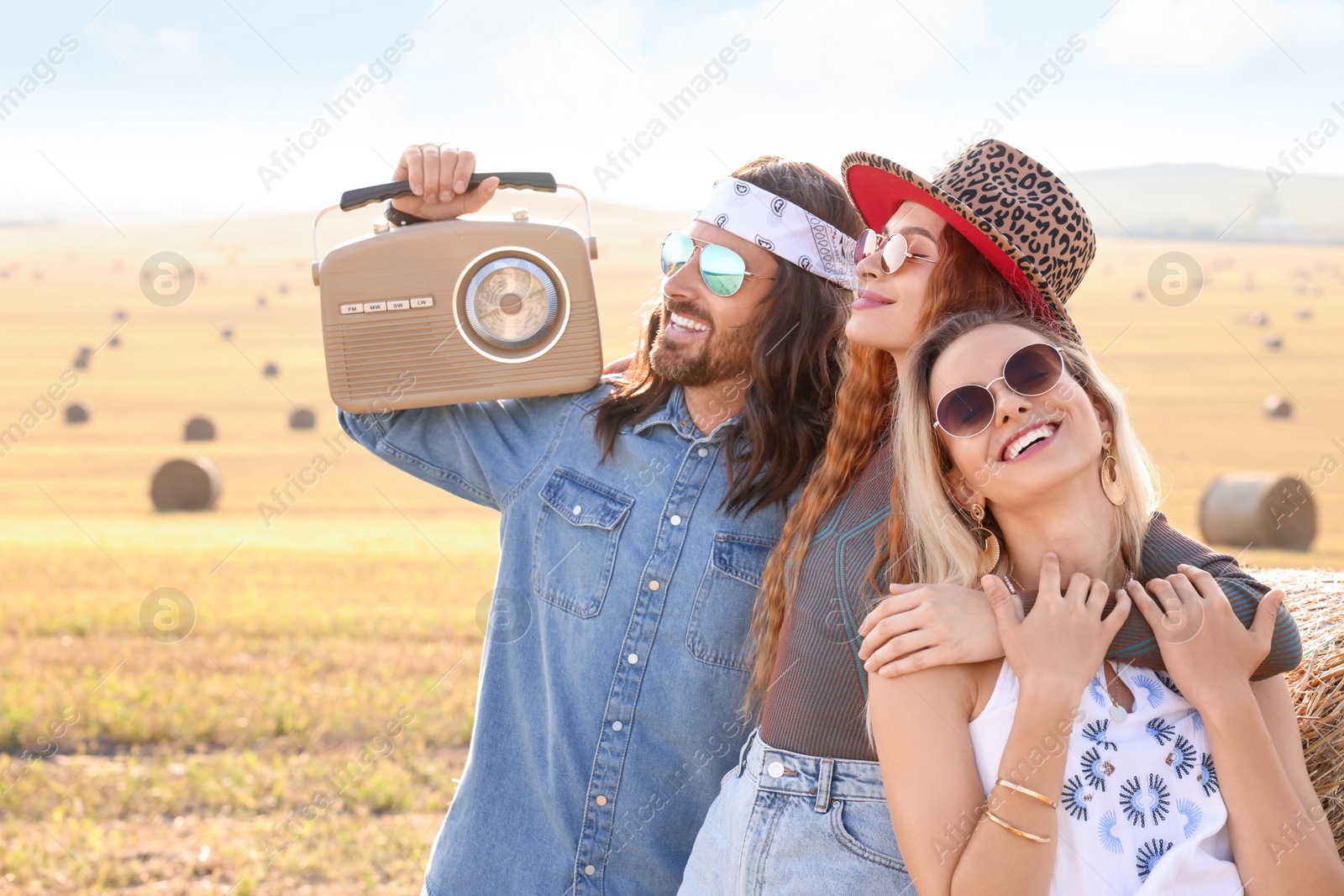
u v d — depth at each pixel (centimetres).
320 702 694
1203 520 1482
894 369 177
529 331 200
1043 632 136
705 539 193
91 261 5806
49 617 950
